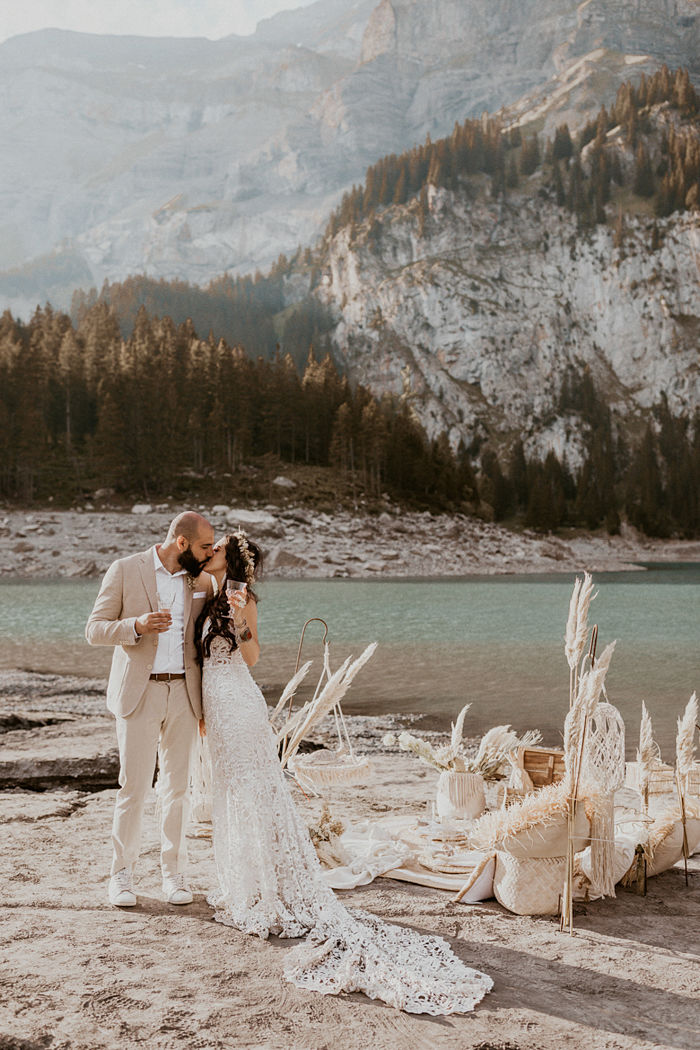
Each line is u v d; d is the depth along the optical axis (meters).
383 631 24.78
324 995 3.49
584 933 4.32
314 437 120.81
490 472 160.00
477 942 4.16
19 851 5.47
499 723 11.52
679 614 32.66
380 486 108.75
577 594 4.59
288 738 9.11
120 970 3.66
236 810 4.34
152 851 5.59
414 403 191.50
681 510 163.38
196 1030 3.14
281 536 77.56
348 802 7.12
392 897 4.80
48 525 74.00
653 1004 3.48
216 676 4.61
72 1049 2.98
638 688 14.68
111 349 118.19
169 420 97.12
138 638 4.54
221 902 4.46
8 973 3.59
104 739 9.54
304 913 4.17
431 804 6.80
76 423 107.75
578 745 4.53
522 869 4.56
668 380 195.88
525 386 195.62
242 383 110.12
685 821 5.19
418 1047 3.07
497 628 25.75
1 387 96.69
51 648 20.30
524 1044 3.12
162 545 4.78
